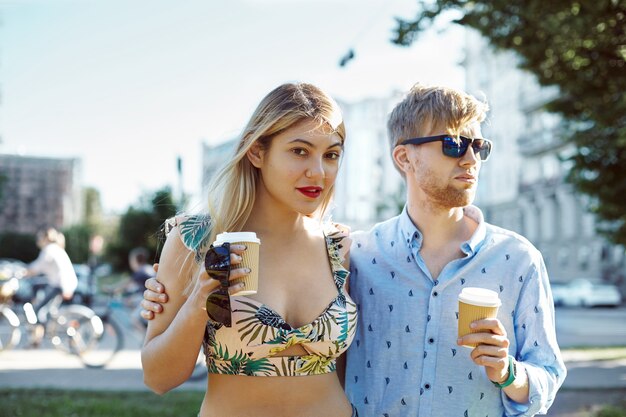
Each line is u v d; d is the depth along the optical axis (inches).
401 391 95.9
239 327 84.0
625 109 350.6
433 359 94.7
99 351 465.7
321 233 97.9
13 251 2539.4
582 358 449.1
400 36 319.9
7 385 335.3
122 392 309.4
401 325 97.3
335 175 90.8
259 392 85.0
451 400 93.9
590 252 1513.3
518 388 85.4
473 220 101.7
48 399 287.7
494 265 96.3
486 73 1945.1
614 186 401.1
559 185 1569.9
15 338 466.9
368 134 2174.0
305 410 86.1
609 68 336.2
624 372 380.8
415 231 99.0
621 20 295.9
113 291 513.0
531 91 1651.1
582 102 373.1
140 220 1646.2
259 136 88.5
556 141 1534.2
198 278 80.4
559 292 1262.3
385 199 1364.4
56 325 438.3
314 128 86.7
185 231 89.3
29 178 3408.0
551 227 1652.3
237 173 91.0
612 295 1204.5
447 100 94.7
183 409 265.9
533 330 93.7
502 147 1884.8
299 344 86.8
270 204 93.1
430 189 95.4
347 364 101.7
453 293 95.9
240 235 78.2
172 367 84.1
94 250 1103.0
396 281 99.3
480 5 327.3
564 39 309.9
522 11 319.9
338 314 90.0
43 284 531.2
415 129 97.1
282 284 89.8
